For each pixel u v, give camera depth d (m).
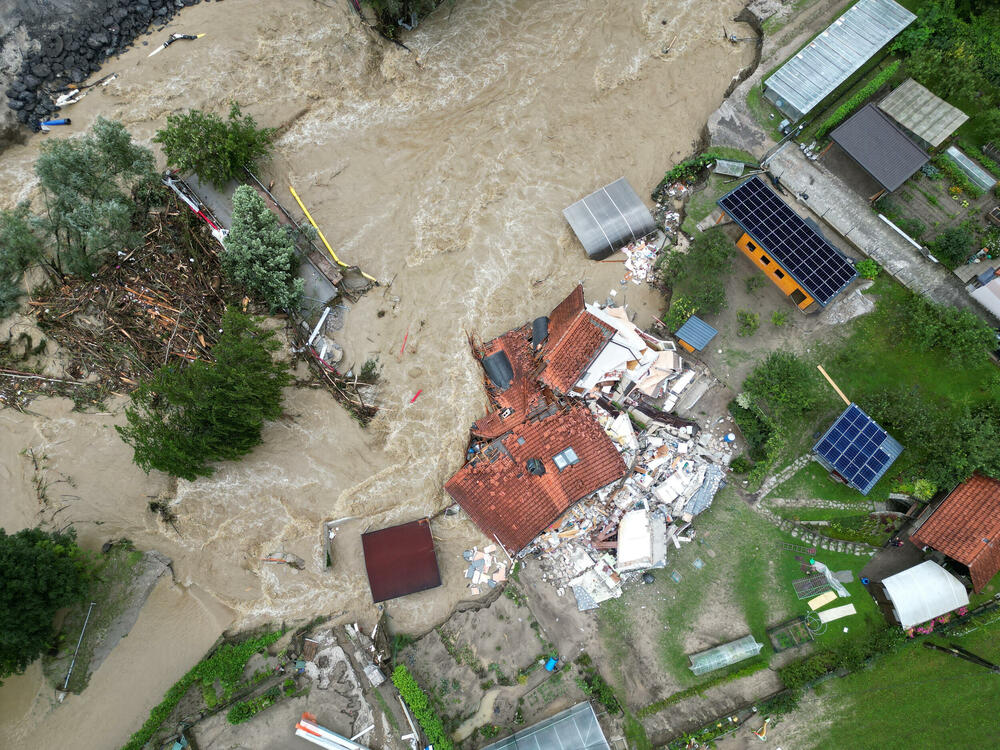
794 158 34.44
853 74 34.91
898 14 34.78
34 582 24.67
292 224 33.78
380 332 32.88
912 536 28.73
